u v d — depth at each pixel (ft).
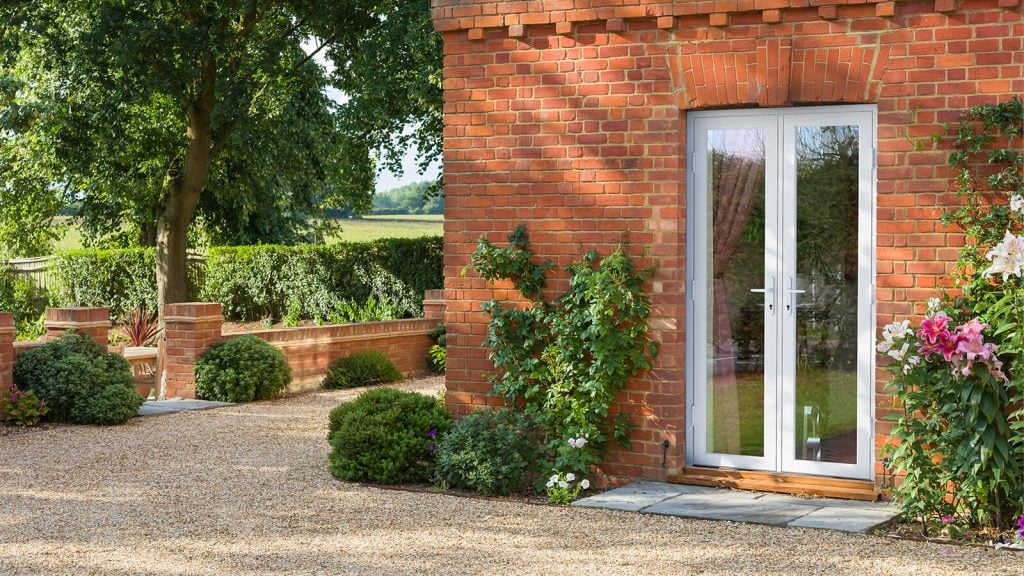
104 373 40.04
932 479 22.63
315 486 27.86
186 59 63.31
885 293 24.64
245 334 48.85
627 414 27.53
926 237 24.20
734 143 26.68
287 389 49.83
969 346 21.58
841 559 20.17
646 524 23.20
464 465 26.91
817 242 25.91
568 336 27.61
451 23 28.86
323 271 81.05
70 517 24.59
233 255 85.05
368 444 28.45
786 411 26.35
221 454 32.86
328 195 98.43
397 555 20.93
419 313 79.20
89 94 68.08
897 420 23.11
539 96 28.14
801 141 25.99
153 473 29.84
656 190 26.86
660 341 27.04
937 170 24.04
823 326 25.91
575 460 26.66
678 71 26.55
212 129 67.41
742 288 26.76
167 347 46.78
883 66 24.52
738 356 26.86
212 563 20.48
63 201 92.94
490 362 29.27
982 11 23.56
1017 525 21.91
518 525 23.32
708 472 26.86
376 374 53.01
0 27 67.41
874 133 25.18
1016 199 21.98
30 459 32.22
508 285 28.89
